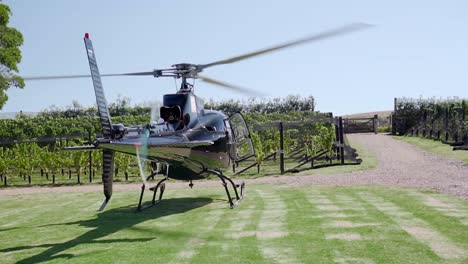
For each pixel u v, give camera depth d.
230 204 10.67
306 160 20.61
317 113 31.23
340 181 14.56
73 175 22.45
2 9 27.31
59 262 6.57
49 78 9.72
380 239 7.11
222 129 11.52
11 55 27.30
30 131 28.55
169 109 10.10
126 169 19.31
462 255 6.19
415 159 19.56
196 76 10.79
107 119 7.84
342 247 6.76
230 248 6.95
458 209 9.09
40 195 15.44
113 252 6.98
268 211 9.95
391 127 39.62
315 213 9.39
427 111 31.94
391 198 10.70
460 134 23.56
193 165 10.57
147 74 10.51
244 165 22.11
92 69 7.62
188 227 8.63
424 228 7.67
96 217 10.28
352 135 36.34
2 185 19.48
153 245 7.34
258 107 39.31
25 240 8.16
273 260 6.27
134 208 11.35
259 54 9.62
